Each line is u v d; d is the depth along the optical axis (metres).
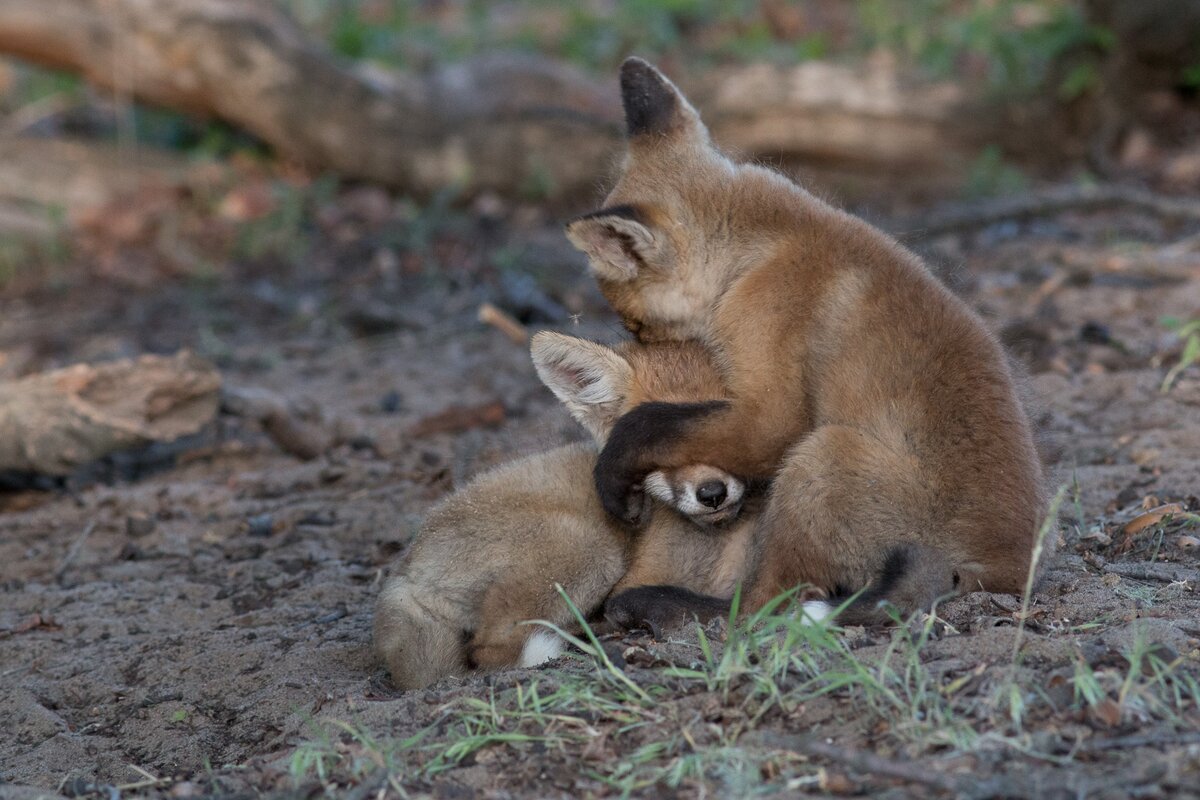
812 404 8.55
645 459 8.73
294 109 25.92
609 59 30.59
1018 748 6.36
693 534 9.04
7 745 8.80
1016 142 24.98
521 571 8.78
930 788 6.13
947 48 28.42
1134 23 24.81
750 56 29.45
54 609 11.12
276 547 12.16
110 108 29.30
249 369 19.14
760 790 6.28
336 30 31.95
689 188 9.48
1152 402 13.27
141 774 8.16
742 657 7.26
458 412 15.70
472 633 8.80
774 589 8.17
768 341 8.81
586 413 9.49
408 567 8.96
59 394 14.52
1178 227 20.59
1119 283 17.44
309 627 10.20
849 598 7.79
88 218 25.75
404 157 25.97
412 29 33.16
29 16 25.39
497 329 19.86
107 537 12.83
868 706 6.86
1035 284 17.81
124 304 22.56
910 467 8.02
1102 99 25.08
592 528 8.98
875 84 24.97
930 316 8.41
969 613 7.86
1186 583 8.58
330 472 14.04
